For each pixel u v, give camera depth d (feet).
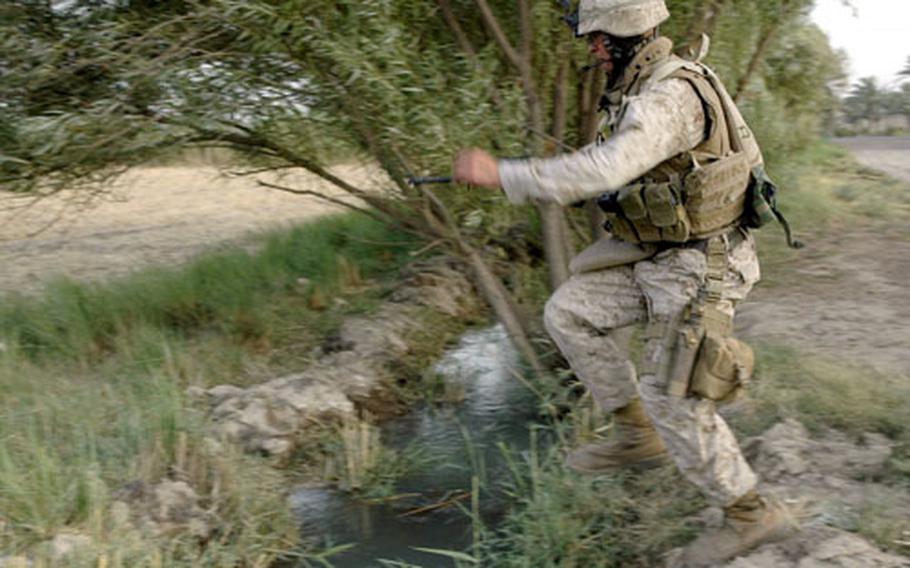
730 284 10.21
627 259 10.85
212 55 16.14
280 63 16.71
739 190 10.02
